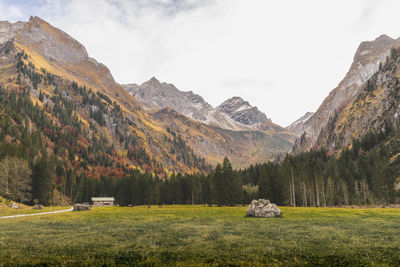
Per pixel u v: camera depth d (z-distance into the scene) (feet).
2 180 331.57
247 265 69.15
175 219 192.65
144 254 81.15
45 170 421.18
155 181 547.90
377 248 87.40
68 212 263.29
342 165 454.40
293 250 85.66
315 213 223.92
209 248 89.81
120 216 219.00
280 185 387.75
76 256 78.43
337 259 74.08
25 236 113.70
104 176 629.51
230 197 381.81
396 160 418.31
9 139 520.42
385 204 339.57
